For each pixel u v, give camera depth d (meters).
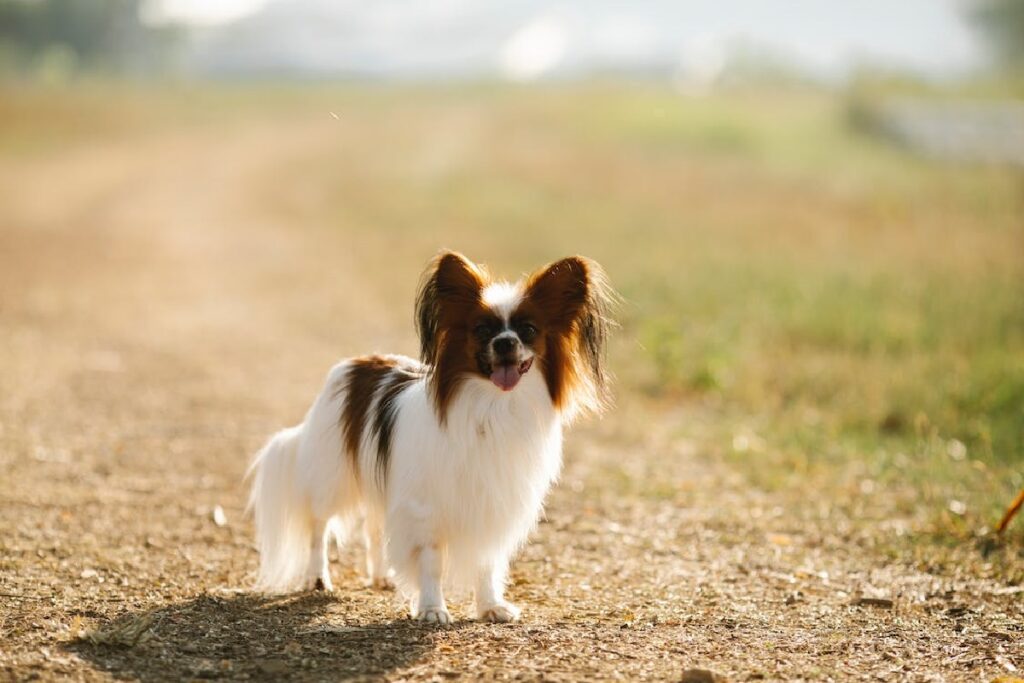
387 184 39.34
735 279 19.22
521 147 51.34
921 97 68.31
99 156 47.09
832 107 69.81
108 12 130.62
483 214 31.41
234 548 7.90
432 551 6.29
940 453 10.14
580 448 10.95
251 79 126.06
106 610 6.45
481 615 6.48
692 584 7.25
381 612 6.59
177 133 58.94
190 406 12.32
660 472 10.14
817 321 15.70
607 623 6.39
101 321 17.16
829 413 12.09
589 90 90.56
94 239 26.67
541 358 6.20
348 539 8.11
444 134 59.84
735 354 14.18
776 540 8.23
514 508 6.27
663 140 53.25
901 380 12.38
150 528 8.23
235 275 22.45
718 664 5.64
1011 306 15.66
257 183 40.34
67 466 9.73
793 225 26.39
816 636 6.18
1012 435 10.74
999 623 6.49
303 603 6.75
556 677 5.39
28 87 79.12
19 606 6.43
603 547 8.05
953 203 28.11
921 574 7.49
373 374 6.87
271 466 7.14
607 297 6.48
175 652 5.79
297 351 15.76
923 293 16.78
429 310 6.16
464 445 6.14
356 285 21.50
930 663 5.77
